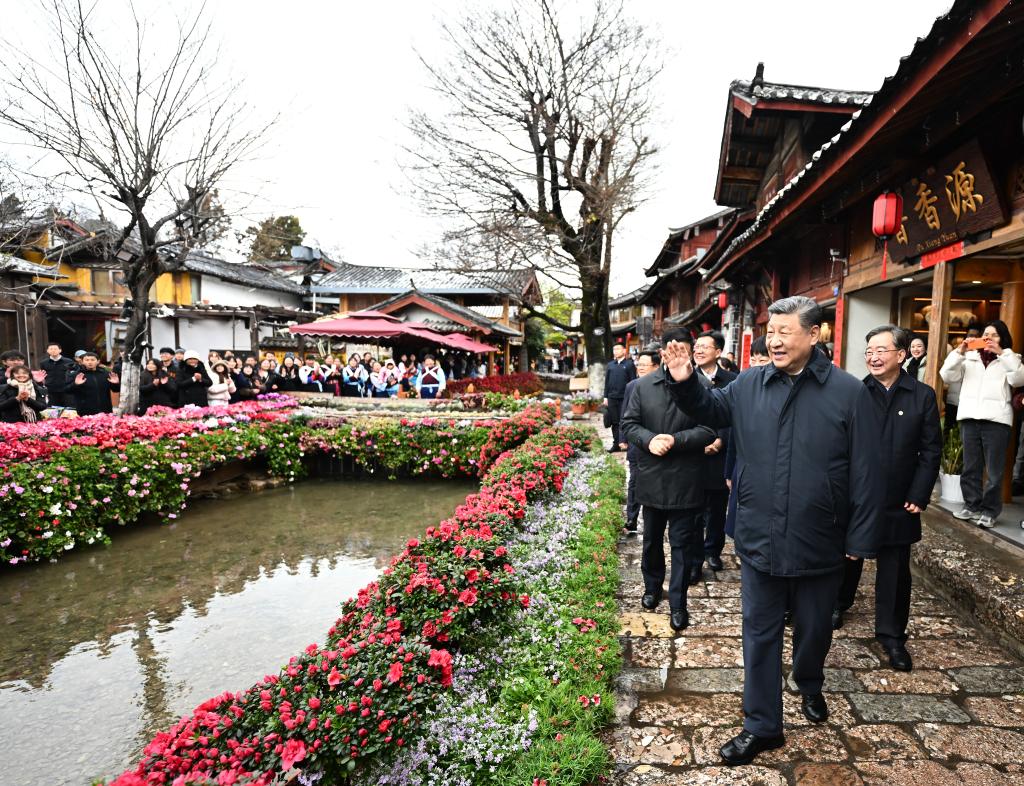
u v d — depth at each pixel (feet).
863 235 21.48
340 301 89.76
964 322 22.88
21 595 16.28
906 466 10.57
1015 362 14.17
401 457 30.86
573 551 15.02
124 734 10.37
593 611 11.81
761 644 8.13
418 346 56.54
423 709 7.45
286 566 18.62
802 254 29.63
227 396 35.32
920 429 10.52
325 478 32.01
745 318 42.39
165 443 23.70
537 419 31.35
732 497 10.56
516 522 15.99
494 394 40.78
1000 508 14.52
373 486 30.14
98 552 19.75
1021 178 12.96
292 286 90.27
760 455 8.24
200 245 36.70
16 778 9.28
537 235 59.47
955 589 12.41
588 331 66.08
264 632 14.12
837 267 24.27
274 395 38.70
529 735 8.13
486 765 7.63
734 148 36.37
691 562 12.38
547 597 12.24
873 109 13.04
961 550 13.50
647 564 13.01
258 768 6.11
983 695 9.50
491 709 8.72
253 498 27.48
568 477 22.67
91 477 19.85
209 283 73.56
